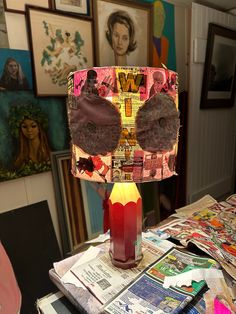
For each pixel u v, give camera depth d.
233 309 0.63
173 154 0.69
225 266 0.76
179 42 2.10
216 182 2.69
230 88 2.55
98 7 1.56
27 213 1.42
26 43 1.35
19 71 1.34
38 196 1.52
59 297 0.75
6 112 1.33
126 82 0.59
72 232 1.58
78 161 0.68
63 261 0.84
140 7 1.76
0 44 1.27
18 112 1.37
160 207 2.08
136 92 0.60
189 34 2.11
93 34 1.56
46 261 1.41
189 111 2.18
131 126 0.61
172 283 0.70
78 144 0.67
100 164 0.64
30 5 1.31
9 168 1.37
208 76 2.23
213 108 2.42
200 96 2.26
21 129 1.39
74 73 0.64
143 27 1.81
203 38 2.14
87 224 1.65
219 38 2.24
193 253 0.85
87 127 0.63
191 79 2.15
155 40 1.92
